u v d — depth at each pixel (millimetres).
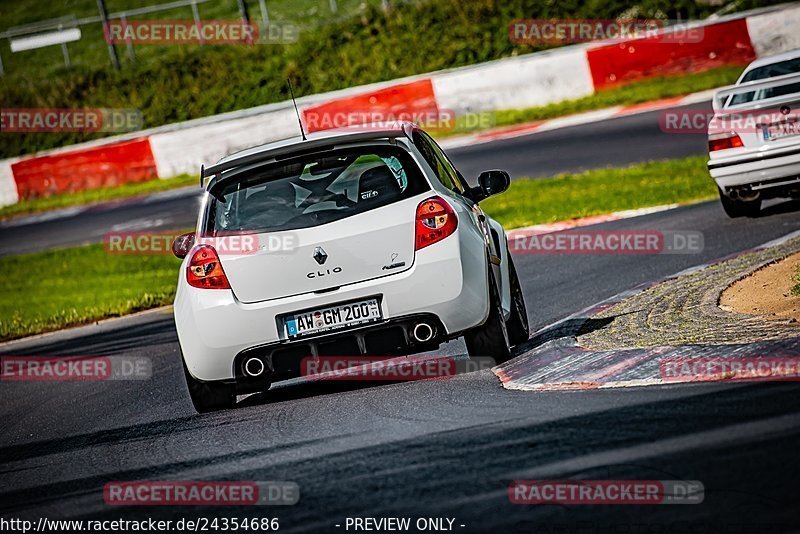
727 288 28500
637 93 91625
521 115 93562
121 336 44000
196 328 22984
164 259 67312
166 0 153125
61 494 19422
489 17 115562
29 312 56875
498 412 19312
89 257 72312
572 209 56438
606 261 41375
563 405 19031
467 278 22797
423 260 22609
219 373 23250
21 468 22906
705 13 108312
